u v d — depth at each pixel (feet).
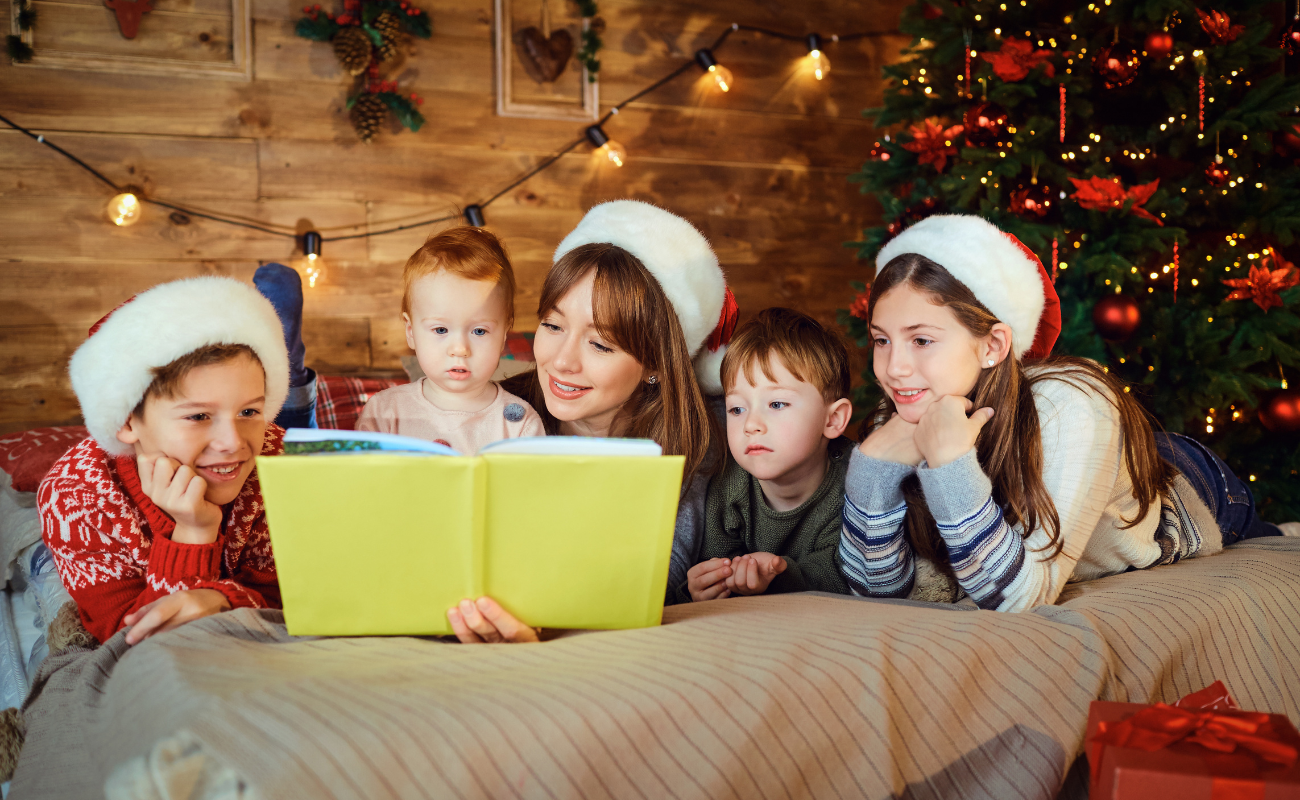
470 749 2.13
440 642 2.78
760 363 3.87
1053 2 8.91
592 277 4.10
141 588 3.43
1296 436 8.83
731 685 2.50
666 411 4.30
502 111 10.21
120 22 8.80
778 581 4.30
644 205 4.58
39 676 3.18
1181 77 8.51
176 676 2.37
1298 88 8.33
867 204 12.03
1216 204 8.89
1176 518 4.48
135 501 3.41
